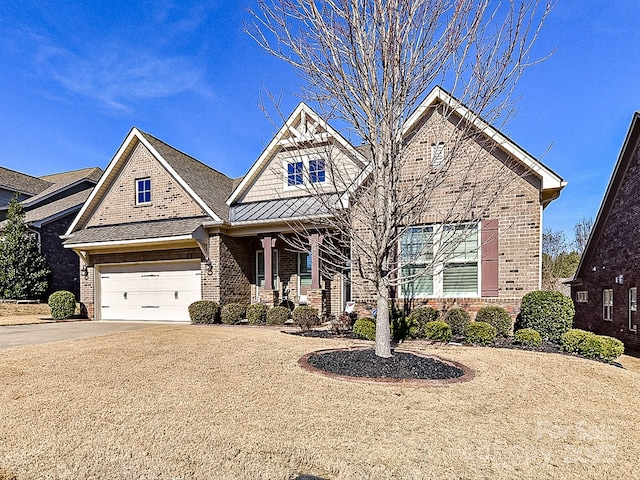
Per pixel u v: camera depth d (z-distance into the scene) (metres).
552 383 6.12
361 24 6.08
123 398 5.16
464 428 4.36
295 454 3.72
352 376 6.12
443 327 9.45
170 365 6.79
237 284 14.98
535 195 10.21
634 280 12.46
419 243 9.52
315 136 7.55
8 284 18.98
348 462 3.59
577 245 40.09
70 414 4.62
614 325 14.12
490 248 10.49
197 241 13.73
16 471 3.41
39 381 5.86
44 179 29.52
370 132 6.51
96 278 16.28
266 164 14.70
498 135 9.41
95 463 3.55
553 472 3.54
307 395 5.30
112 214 16.30
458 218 7.21
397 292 11.13
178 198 15.19
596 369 7.03
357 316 11.45
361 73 6.29
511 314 10.27
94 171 27.56
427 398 5.23
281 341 9.15
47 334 11.20
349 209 7.24
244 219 13.86
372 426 4.34
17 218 19.67
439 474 3.44
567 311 9.19
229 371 6.44
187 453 3.72
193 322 13.49
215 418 4.52
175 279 15.27
